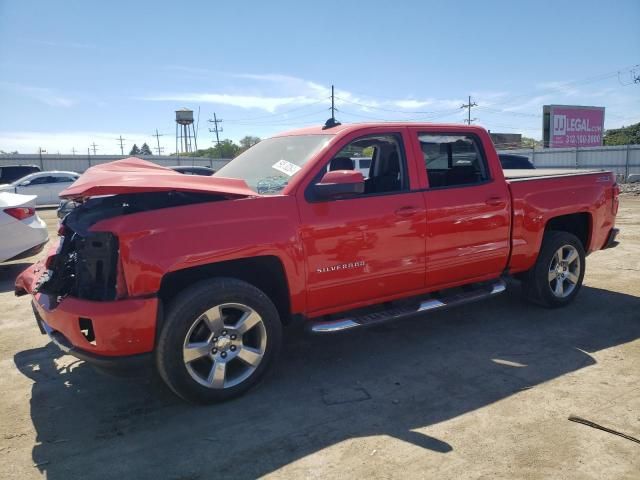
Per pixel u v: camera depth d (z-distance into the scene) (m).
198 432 3.28
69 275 3.78
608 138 59.06
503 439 3.05
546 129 48.44
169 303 3.49
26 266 8.87
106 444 3.19
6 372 4.34
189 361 3.46
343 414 3.44
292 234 3.73
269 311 3.71
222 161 39.72
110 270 3.34
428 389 3.76
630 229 11.20
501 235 4.84
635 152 33.59
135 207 3.74
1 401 3.82
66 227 4.02
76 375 4.25
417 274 4.38
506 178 5.17
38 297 3.85
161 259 3.30
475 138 4.87
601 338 4.64
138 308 3.24
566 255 5.48
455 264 4.58
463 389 3.73
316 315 4.02
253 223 3.61
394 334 4.93
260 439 3.17
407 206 4.24
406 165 4.37
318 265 3.87
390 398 3.64
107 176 3.62
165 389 3.91
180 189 3.45
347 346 4.66
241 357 3.65
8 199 7.85
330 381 3.96
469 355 4.36
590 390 3.63
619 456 2.84
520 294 5.82
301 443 3.11
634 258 8.02
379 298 4.27
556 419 3.25
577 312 5.39
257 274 4.02
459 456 2.90
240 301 3.58
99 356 3.30
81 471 2.92
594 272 7.11
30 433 3.35
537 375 3.91
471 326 5.07
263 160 4.55
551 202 5.16
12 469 2.96
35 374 4.29
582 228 5.71
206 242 3.43
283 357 4.46
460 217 4.54
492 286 4.91
